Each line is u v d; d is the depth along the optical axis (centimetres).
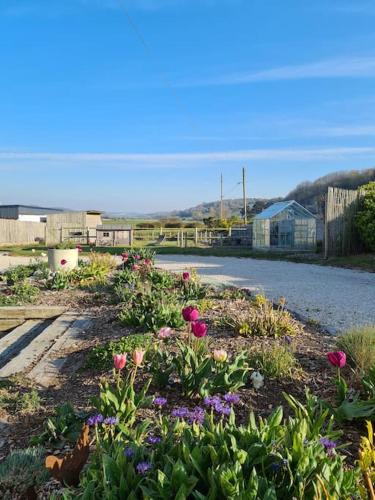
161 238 3700
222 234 3488
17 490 278
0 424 370
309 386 416
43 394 436
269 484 204
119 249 2706
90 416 342
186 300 769
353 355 465
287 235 2564
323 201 1902
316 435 260
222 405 312
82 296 946
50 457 245
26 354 580
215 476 201
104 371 475
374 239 1838
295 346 520
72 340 630
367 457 211
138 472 221
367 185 2022
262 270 1491
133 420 326
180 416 293
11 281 1162
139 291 845
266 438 237
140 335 559
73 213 3850
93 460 248
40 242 3997
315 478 210
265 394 399
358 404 342
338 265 1628
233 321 634
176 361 412
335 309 797
